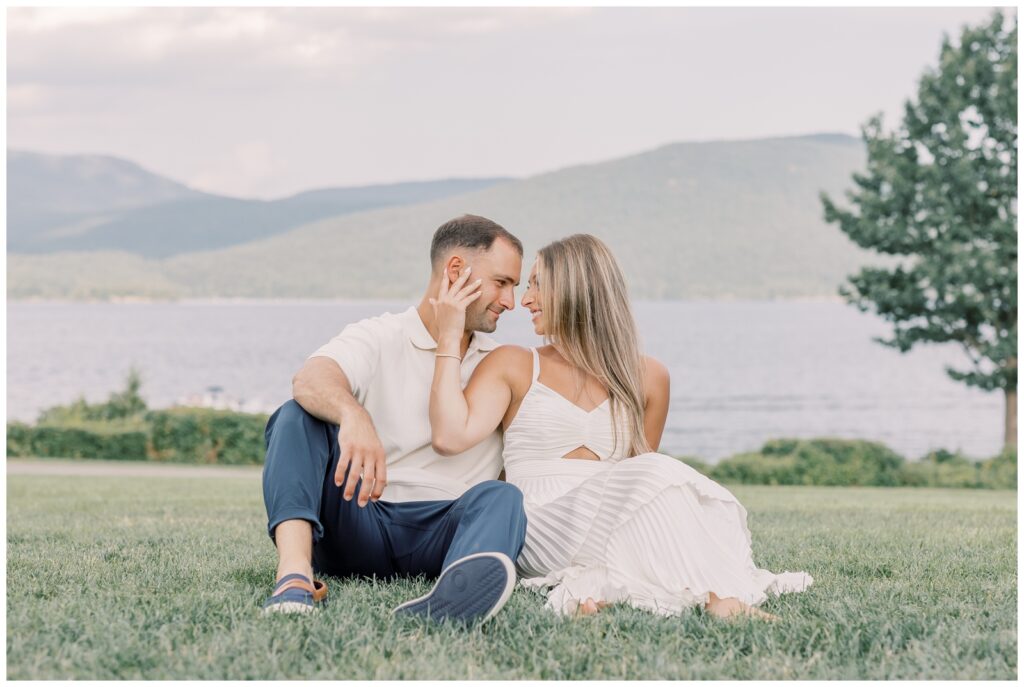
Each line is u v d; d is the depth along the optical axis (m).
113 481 11.17
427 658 2.16
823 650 2.28
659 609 2.61
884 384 67.31
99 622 2.37
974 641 2.33
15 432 19.08
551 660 2.13
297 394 2.75
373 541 2.92
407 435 3.04
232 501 7.48
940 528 5.15
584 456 3.05
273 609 2.45
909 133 21.11
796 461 16.33
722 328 90.62
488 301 3.03
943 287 20.23
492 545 2.49
